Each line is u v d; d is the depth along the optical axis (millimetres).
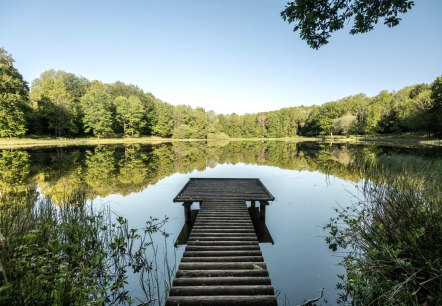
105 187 11414
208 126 68375
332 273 4504
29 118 34375
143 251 5344
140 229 6715
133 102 52812
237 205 7371
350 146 31641
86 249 4863
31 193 9227
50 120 36750
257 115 77938
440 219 3600
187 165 19469
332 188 11000
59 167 16188
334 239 5859
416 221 3852
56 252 3965
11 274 3027
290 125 71438
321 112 63500
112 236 5887
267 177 14414
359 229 4926
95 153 25172
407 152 18062
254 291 3441
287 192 10734
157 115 57375
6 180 11977
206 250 4734
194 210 8875
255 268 4023
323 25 5270
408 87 58219
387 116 45156
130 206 8844
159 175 14961
